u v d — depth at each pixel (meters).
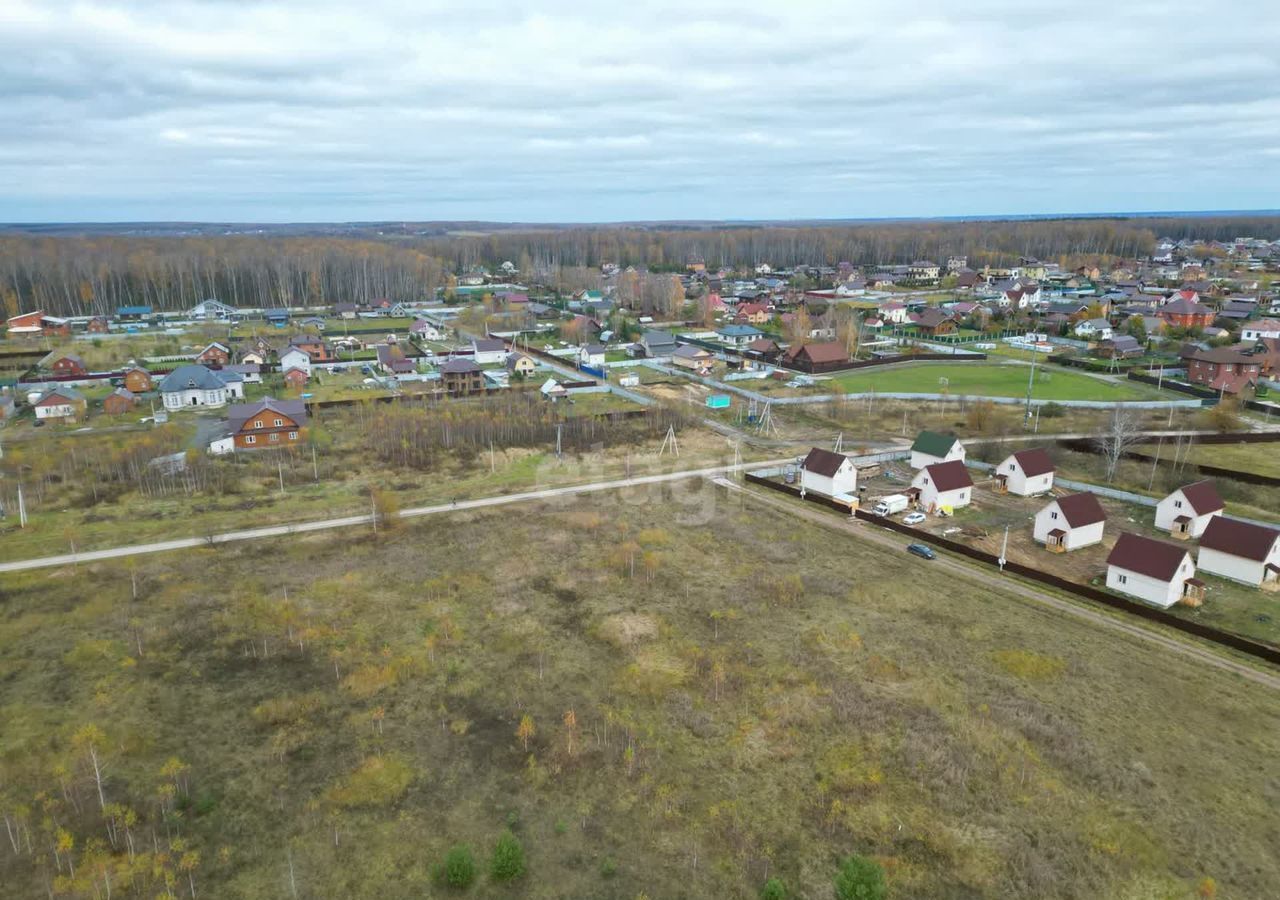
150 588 47.94
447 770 32.38
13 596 46.66
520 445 80.62
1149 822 29.56
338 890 26.45
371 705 36.75
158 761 32.75
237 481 68.00
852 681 38.84
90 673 38.84
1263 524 57.97
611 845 28.52
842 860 27.89
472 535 57.19
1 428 85.44
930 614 45.72
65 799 30.42
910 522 59.84
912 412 94.19
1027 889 26.67
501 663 40.41
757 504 64.62
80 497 63.88
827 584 49.44
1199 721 35.62
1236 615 45.41
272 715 35.53
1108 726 35.16
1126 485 68.06
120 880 26.72
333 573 50.56
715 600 47.41
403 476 70.88
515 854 26.83
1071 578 50.47
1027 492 66.38
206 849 28.19
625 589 48.75
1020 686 38.34
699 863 27.72
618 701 37.22
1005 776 31.89
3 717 35.25
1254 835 29.00
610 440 83.06
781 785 31.66
